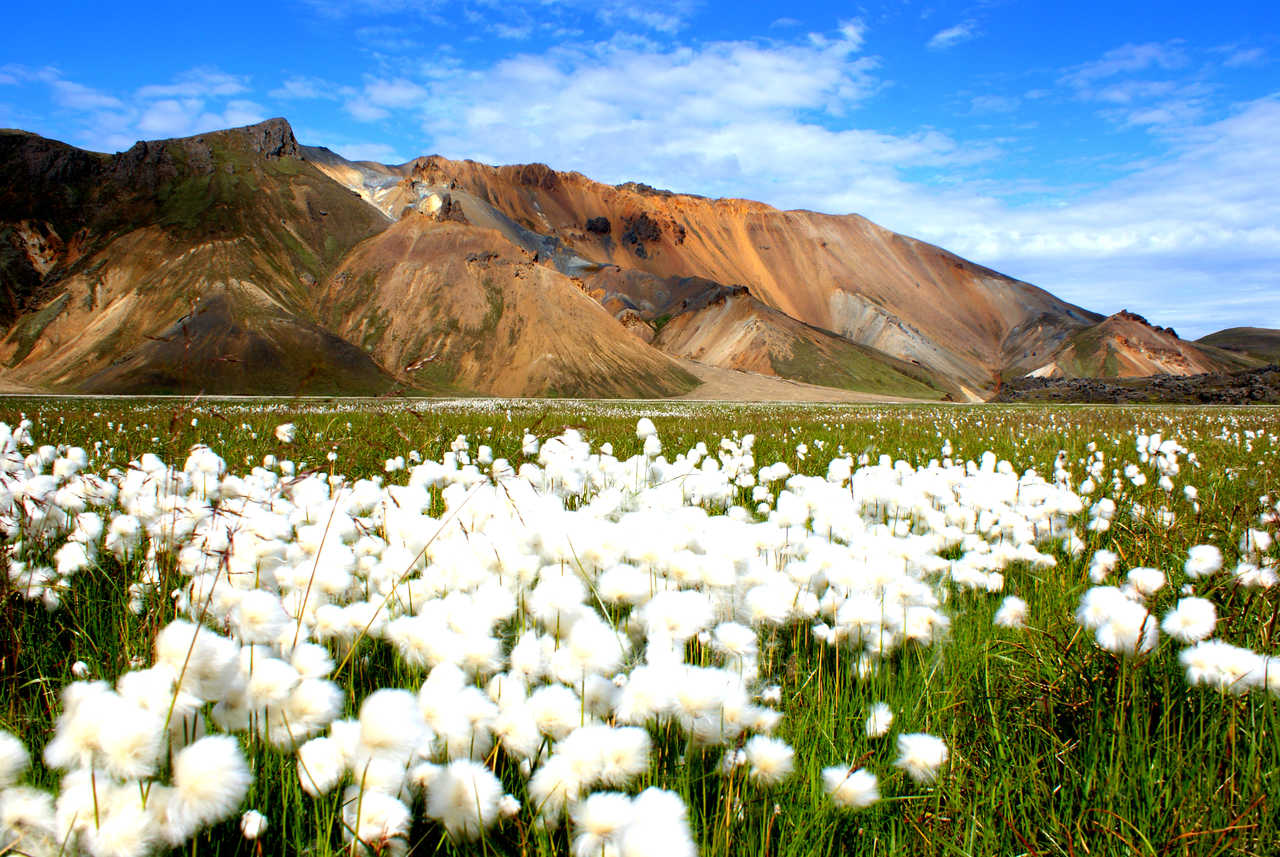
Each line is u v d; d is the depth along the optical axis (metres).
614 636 2.15
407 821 1.69
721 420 19.08
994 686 2.79
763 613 2.71
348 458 6.85
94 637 2.91
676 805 1.56
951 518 4.98
